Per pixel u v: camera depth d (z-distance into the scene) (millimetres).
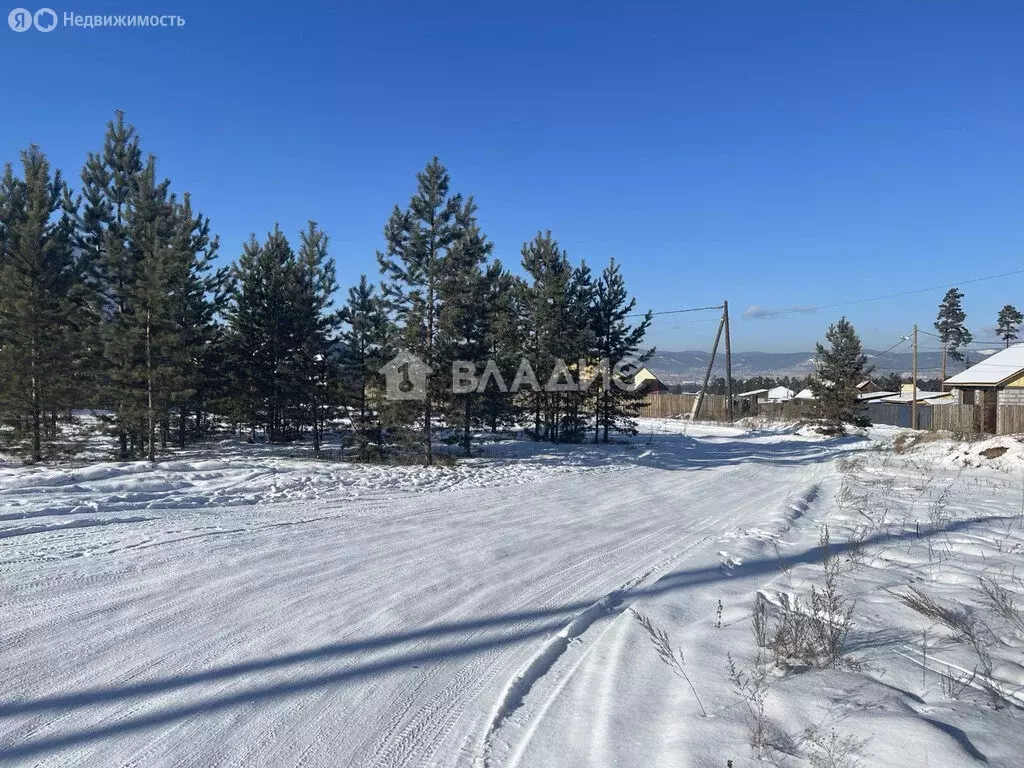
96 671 4410
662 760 3369
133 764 3367
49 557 7027
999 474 19000
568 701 4168
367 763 3469
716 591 6758
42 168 21062
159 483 12500
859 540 9305
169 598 5914
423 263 20891
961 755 3256
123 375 18594
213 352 23656
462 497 13234
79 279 22000
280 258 27047
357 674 4535
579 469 20141
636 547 8961
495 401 25000
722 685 4266
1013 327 77750
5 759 3363
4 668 4395
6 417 19000
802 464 24172
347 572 7016
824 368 37250
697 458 25719
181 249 20891
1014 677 4418
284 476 14727
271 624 5387
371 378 22125
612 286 30078
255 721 3850
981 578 6961
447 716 4000
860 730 3549
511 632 5465
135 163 23000
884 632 5270
